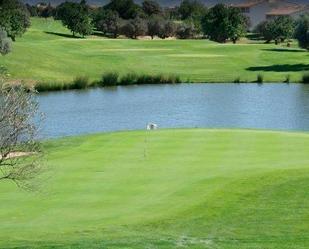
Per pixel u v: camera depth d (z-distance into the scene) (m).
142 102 173.50
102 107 163.62
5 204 51.25
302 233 43.09
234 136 79.62
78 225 45.41
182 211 48.12
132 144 75.75
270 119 143.25
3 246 40.19
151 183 56.28
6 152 50.03
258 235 42.69
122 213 48.09
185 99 179.00
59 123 136.25
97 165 64.31
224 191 52.50
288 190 52.72
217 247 39.75
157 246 39.84
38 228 44.88
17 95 48.50
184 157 67.19
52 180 58.12
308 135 80.62
